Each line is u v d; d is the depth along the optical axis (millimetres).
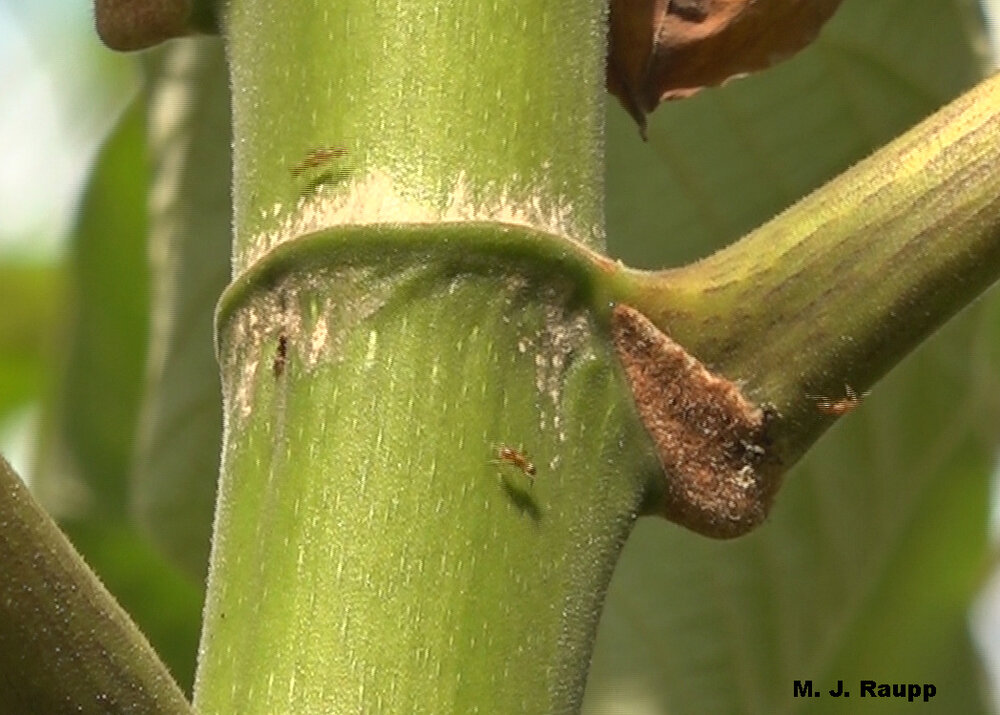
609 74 403
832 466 544
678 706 576
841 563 553
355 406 361
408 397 361
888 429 534
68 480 639
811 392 368
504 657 358
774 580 562
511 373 363
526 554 360
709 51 403
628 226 533
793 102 508
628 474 366
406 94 368
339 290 363
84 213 613
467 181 366
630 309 366
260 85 373
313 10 371
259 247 368
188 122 506
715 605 571
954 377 522
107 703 346
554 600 361
